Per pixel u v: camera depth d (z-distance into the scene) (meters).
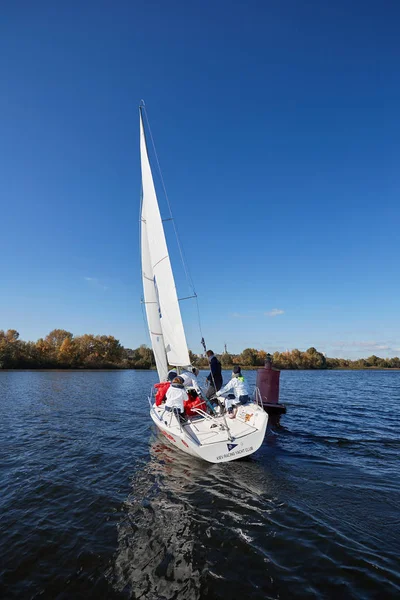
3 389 28.92
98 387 31.97
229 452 7.83
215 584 4.04
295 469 7.98
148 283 13.20
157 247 11.61
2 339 71.62
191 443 7.64
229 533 5.15
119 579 4.19
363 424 13.36
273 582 4.04
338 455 9.13
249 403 9.58
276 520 5.50
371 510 5.82
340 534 5.04
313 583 4.01
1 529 5.50
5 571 4.41
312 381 43.16
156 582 4.12
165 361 12.88
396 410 17.25
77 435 12.13
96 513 6.00
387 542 4.83
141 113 12.36
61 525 5.60
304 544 4.80
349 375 67.19
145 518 5.74
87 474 8.07
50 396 24.08
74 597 3.91
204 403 9.73
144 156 12.09
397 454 9.22
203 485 7.09
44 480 7.70
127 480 7.60
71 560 4.62
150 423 14.30
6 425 13.87
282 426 12.88
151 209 11.81
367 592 3.83
